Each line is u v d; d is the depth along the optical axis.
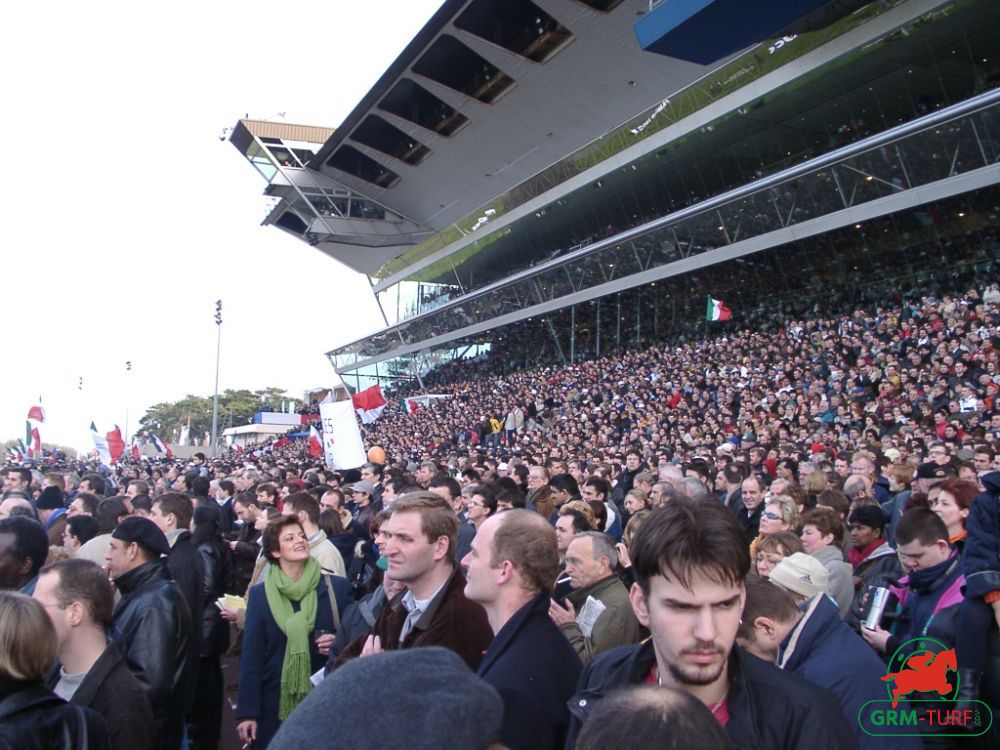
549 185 40.41
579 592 4.78
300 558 5.14
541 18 34.72
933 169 22.28
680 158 34.22
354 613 4.85
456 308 47.31
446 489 8.18
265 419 74.44
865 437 14.49
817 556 5.11
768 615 3.07
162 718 4.19
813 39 26.25
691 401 24.17
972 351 17.88
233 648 6.79
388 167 50.09
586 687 2.66
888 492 9.00
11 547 4.86
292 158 54.16
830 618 3.23
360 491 9.42
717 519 2.28
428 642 3.59
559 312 41.16
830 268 29.61
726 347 27.45
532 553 3.15
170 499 6.39
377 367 59.09
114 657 3.56
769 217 27.48
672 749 1.41
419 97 42.81
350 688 1.21
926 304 23.16
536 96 39.44
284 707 4.93
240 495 9.60
